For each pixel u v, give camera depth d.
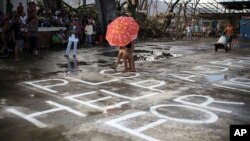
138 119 5.89
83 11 25.03
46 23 18.06
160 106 6.73
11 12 15.60
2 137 5.02
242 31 20.95
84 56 14.46
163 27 31.92
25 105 6.71
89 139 4.96
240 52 17.06
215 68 11.72
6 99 7.15
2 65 11.55
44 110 6.39
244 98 7.48
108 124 5.62
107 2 22.52
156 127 5.49
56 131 5.29
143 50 17.41
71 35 13.83
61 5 23.81
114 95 7.61
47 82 8.92
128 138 5.02
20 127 5.46
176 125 5.60
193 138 5.03
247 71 11.16
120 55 10.80
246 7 33.94
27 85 8.53
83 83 8.86
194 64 12.60
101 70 10.90
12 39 14.45
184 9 35.34
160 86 8.61
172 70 11.12
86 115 6.11
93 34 21.16
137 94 7.73
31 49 15.02
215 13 36.62
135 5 25.92
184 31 32.59
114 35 9.85
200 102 7.07
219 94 7.83
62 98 7.30
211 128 5.47
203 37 32.88
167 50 17.61
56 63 12.27
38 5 21.44
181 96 7.57
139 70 11.00
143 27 28.03
